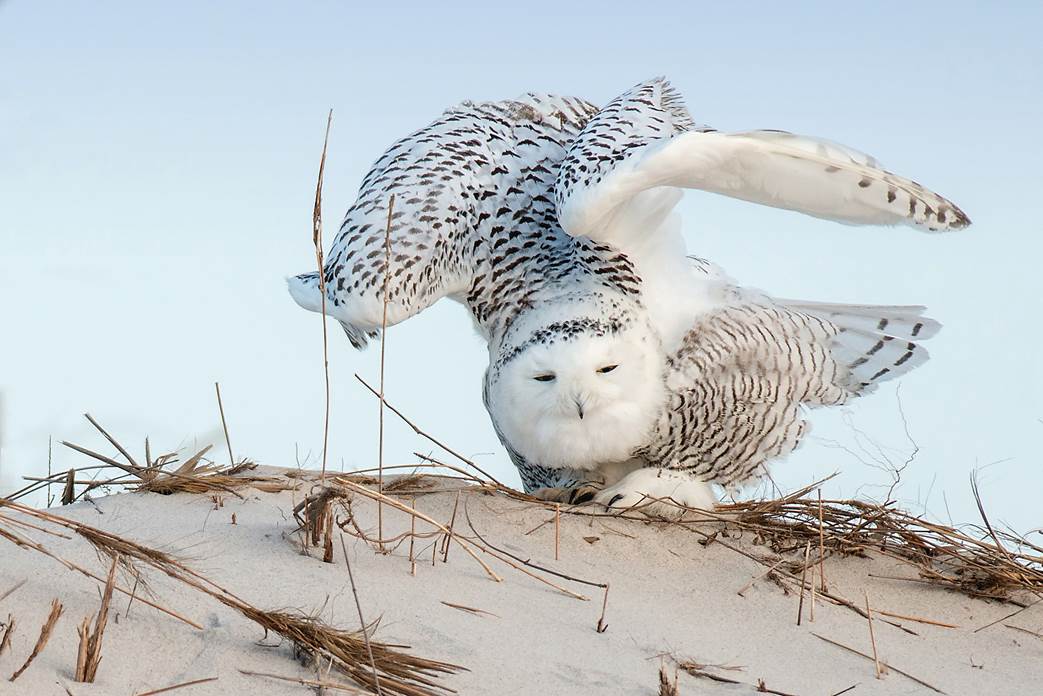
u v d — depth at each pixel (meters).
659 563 10.14
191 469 10.69
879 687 8.20
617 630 8.41
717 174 10.31
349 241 11.66
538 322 11.42
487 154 12.06
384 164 12.22
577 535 10.39
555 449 11.34
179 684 6.58
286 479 10.62
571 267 11.75
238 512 9.57
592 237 11.17
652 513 11.12
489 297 11.84
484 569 9.12
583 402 10.91
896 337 12.04
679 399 11.27
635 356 11.11
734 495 11.88
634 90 12.22
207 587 7.84
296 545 8.85
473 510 10.55
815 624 9.27
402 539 9.46
